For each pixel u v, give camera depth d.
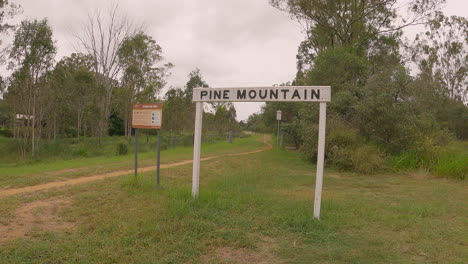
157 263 4.23
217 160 16.23
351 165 13.43
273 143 34.97
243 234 5.34
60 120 37.62
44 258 4.32
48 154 24.61
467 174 11.52
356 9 25.53
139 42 34.22
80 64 36.12
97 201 7.20
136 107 8.77
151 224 5.60
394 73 15.84
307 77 23.17
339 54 21.33
